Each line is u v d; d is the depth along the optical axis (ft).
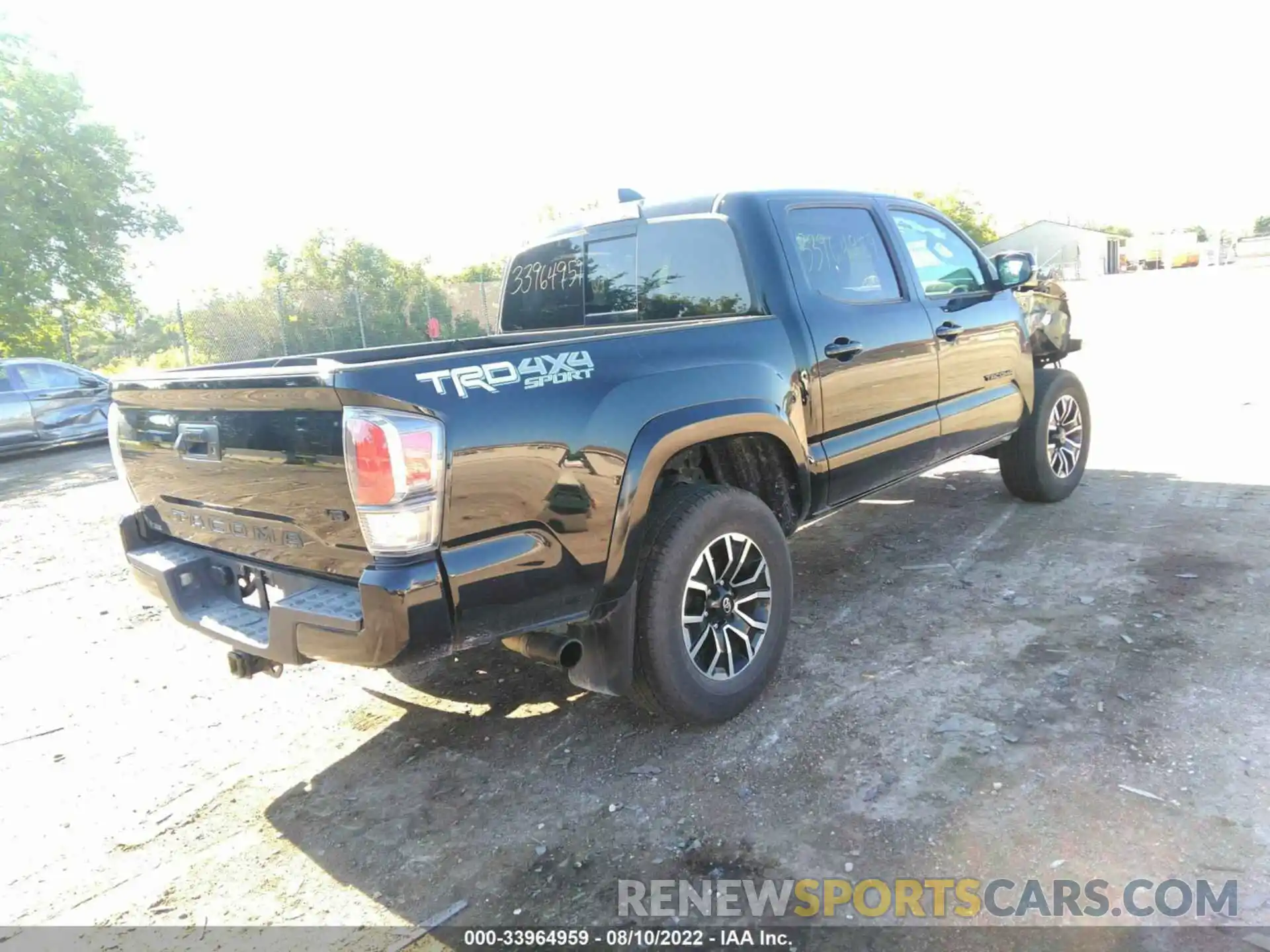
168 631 15.74
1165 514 17.43
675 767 9.96
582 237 14.53
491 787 9.94
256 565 9.48
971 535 17.24
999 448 18.42
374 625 7.75
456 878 8.46
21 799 10.37
